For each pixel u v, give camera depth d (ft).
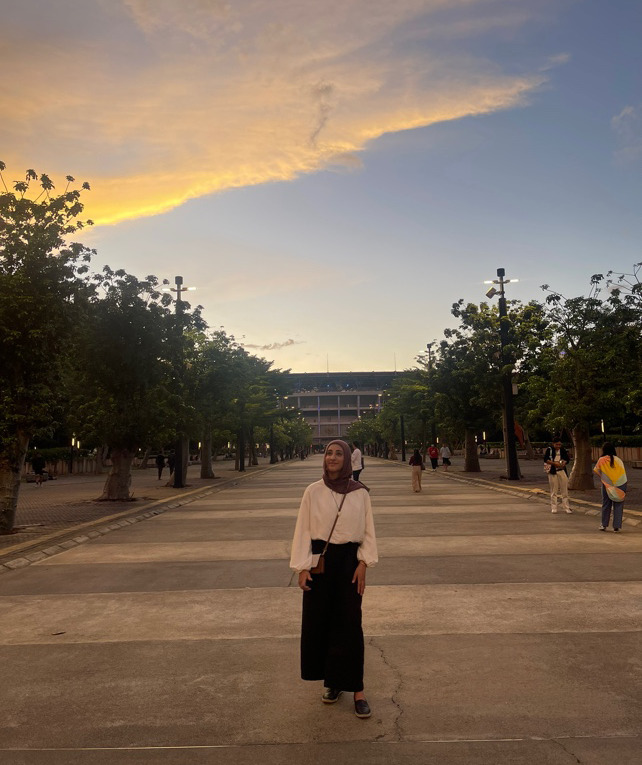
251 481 113.80
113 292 69.46
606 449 41.11
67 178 47.75
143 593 26.00
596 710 13.82
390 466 175.42
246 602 24.03
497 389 95.86
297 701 14.73
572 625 20.15
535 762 11.63
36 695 15.39
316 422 612.70
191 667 17.15
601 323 63.98
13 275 45.65
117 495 70.85
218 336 103.45
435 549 34.88
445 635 19.39
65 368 58.90
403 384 187.73
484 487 83.56
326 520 14.47
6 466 44.93
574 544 35.76
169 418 72.33
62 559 35.04
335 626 14.20
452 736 12.75
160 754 12.25
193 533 44.21
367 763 11.75
